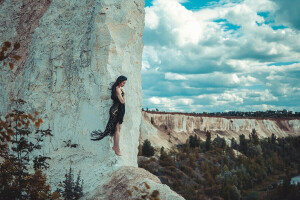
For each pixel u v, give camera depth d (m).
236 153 90.88
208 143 98.06
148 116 123.62
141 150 74.44
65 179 6.59
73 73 8.19
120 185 5.63
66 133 7.81
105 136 6.82
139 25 8.93
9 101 9.50
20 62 9.98
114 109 6.52
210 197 16.81
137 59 8.85
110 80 7.25
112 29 7.69
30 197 4.74
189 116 142.62
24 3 11.20
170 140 113.75
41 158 5.04
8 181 4.57
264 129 182.25
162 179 56.69
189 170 64.00
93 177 6.33
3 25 11.20
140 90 8.90
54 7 9.30
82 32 8.36
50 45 8.74
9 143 8.32
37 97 8.37
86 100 7.54
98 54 7.50
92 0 8.56
